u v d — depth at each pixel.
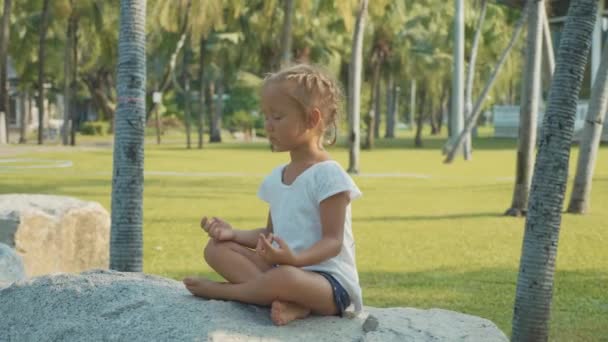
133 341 3.67
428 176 26.89
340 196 3.80
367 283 9.66
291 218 3.87
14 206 8.95
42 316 3.99
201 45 45.44
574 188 16.77
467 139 35.53
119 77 8.09
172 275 9.99
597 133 16.61
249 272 3.87
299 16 42.47
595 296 9.08
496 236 13.71
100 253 9.70
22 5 48.34
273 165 31.36
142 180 8.16
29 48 48.28
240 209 17.16
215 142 55.16
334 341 3.73
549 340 7.18
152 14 38.47
